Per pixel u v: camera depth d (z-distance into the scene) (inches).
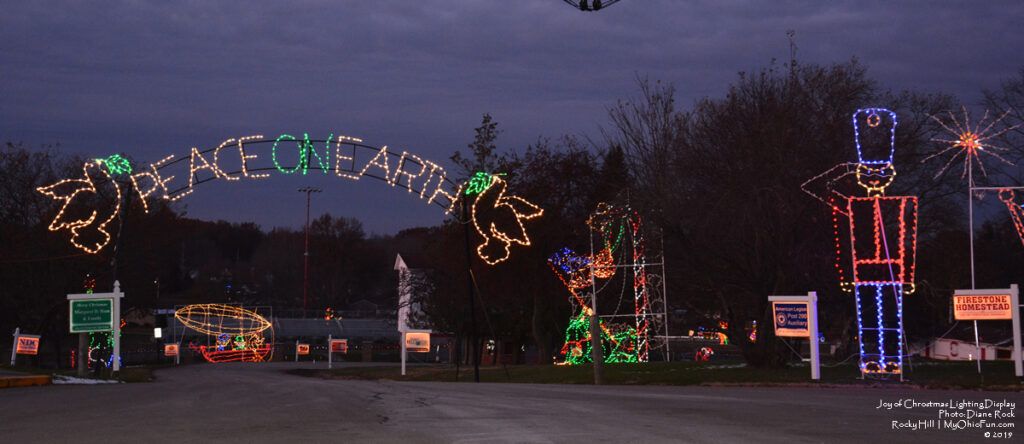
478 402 611.8
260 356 2891.2
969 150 1008.9
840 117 978.1
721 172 968.9
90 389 800.9
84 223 1392.7
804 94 983.6
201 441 400.5
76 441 401.7
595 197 1695.4
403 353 1483.8
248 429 445.4
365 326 3590.1
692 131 1051.9
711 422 468.8
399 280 2576.3
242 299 4771.2
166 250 2379.4
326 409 558.9
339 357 2938.0
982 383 741.3
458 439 404.5
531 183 1728.6
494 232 1459.2
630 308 1750.7
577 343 1707.7
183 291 4699.8
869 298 977.5
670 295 1330.0
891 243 954.7
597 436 413.4
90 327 1091.3
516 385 927.7
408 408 562.9
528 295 1786.4
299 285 5211.6
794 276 982.4
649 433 423.8
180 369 2028.8
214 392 757.9
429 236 2080.5
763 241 961.5
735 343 1054.4
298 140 1293.1
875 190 844.0
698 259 1008.9
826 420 477.1
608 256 1439.5
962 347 1670.8
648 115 1096.8
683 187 1005.2
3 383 828.6
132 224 2138.3
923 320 1724.9
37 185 2139.5
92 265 2082.9
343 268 5108.3
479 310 1907.0
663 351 1489.9
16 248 2059.5
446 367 1782.7
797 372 923.4
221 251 6318.9
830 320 1539.1
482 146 1846.7
